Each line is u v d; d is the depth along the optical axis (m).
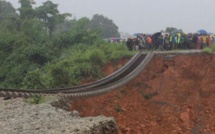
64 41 52.03
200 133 31.48
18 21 58.22
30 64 45.31
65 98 23.16
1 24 57.31
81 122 13.30
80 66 38.16
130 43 45.34
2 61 46.34
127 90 35.72
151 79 39.19
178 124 32.84
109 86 33.06
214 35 47.62
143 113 33.25
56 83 33.50
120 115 30.36
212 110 34.38
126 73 37.62
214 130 31.58
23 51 46.59
